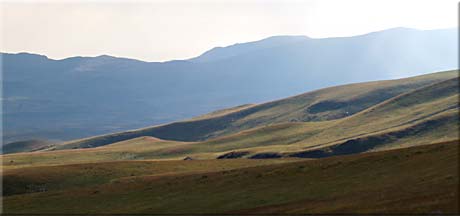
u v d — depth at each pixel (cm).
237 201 7519
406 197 5928
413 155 8581
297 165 9675
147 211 7719
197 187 9069
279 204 6894
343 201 6372
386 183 7044
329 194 7038
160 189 9388
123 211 7956
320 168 8981
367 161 8831
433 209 5156
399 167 7919
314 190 7444
